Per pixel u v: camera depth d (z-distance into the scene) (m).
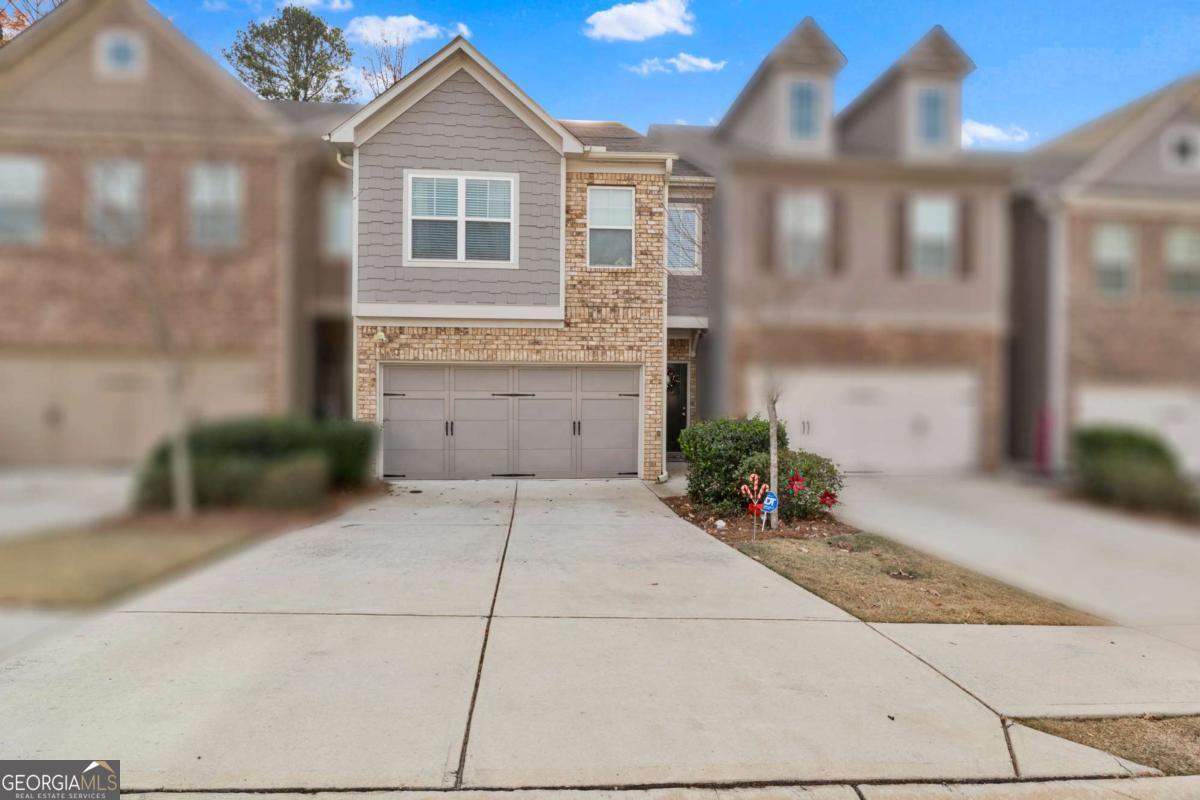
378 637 3.83
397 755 2.68
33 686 3.13
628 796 2.49
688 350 10.30
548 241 9.78
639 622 4.15
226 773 2.53
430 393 9.80
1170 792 2.58
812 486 6.79
